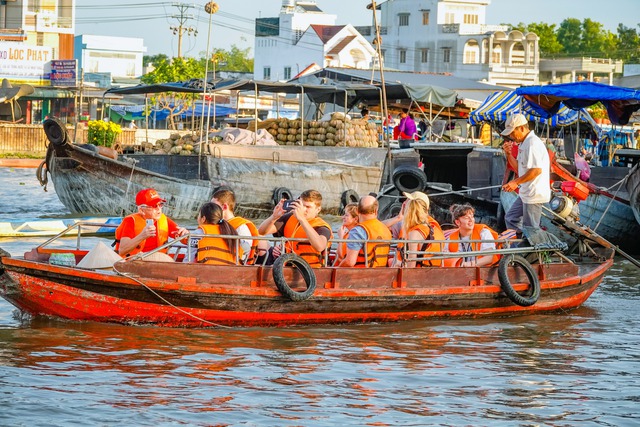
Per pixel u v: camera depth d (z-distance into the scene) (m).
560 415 14.47
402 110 59.03
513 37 158.88
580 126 54.97
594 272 23.61
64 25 115.75
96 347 17.53
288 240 19.34
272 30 172.50
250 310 19.25
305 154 42.88
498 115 51.38
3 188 57.22
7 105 102.25
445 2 164.00
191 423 13.56
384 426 13.70
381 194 35.25
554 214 24.36
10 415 13.62
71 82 99.12
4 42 98.00
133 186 39.91
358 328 20.11
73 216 41.16
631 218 34.66
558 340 19.62
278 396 14.99
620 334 20.36
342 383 15.86
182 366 16.53
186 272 18.73
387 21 169.75
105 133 74.44
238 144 42.25
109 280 18.25
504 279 21.22
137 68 158.75
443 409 14.60
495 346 18.94
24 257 20.39
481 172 40.88
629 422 14.19
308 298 19.34
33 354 16.92
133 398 14.62
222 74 109.25
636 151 41.88
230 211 19.98
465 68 157.62
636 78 93.25
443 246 21.64
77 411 13.91
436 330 20.20
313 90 44.69
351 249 20.23
